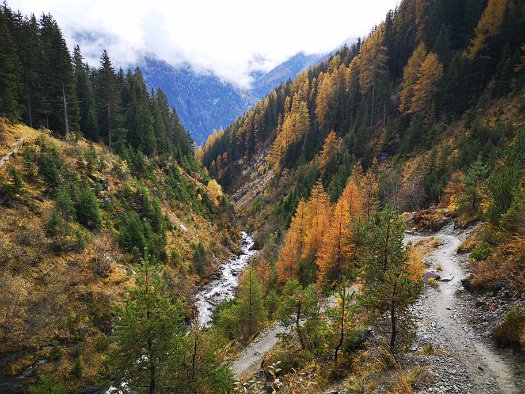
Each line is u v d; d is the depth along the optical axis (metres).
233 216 97.38
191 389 15.44
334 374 16.14
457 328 16.44
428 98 86.00
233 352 30.31
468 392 11.00
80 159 53.44
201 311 48.31
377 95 104.38
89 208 45.97
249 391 17.17
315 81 151.62
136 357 14.76
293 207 81.31
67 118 65.25
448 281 23.70
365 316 19.52
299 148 126.12
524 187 23.73
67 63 64.50
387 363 14.12
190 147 119.19
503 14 79.25
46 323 31.64
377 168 80.94
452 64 80.50
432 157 63.12
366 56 109.06
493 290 18.81
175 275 51.34
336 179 79.88
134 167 68.25
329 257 39.09
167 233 60.31
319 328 20.94
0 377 27.66
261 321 34.34
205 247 67.62
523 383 11.16
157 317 14.79
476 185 38.84
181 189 78.19
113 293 38.56
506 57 73.25
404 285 14.43
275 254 64.81
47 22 74.69
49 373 28.91
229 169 167.38
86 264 39.47
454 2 100.62
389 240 18.48
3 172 41.25
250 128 173.62
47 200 43.16
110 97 73.44
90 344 32.91
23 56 60.97
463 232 36.50
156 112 96.75
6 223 36.59
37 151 47.50
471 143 59.50
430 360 13.34
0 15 56.31
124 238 48.12
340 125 114.75
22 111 59.81
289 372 19.47
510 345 13.45
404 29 117.94
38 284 33.94
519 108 61.56
